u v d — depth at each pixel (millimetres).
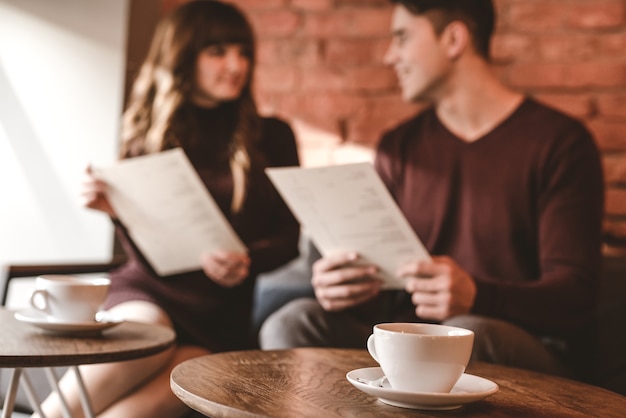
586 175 1798
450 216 1892
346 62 2654
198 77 1994
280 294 2201
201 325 1870
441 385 842
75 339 1173
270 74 2703
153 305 1800
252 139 2023
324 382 959
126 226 1757
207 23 1966
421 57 1909
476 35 1891
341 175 1466
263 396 859
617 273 2080
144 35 2678
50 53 2619
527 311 1573
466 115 1916
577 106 2484
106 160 2568
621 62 2459
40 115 2613
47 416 1369
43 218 2602
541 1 2512
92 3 2600
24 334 1183
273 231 2074
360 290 1553
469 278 1516
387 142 2023
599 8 2471
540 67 2512
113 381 1423
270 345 1616
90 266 1938
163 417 1478
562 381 1064
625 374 1857
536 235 1830
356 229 1517
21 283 2596
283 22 2695
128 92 2602
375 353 896
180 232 1742
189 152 2004
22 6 2633
